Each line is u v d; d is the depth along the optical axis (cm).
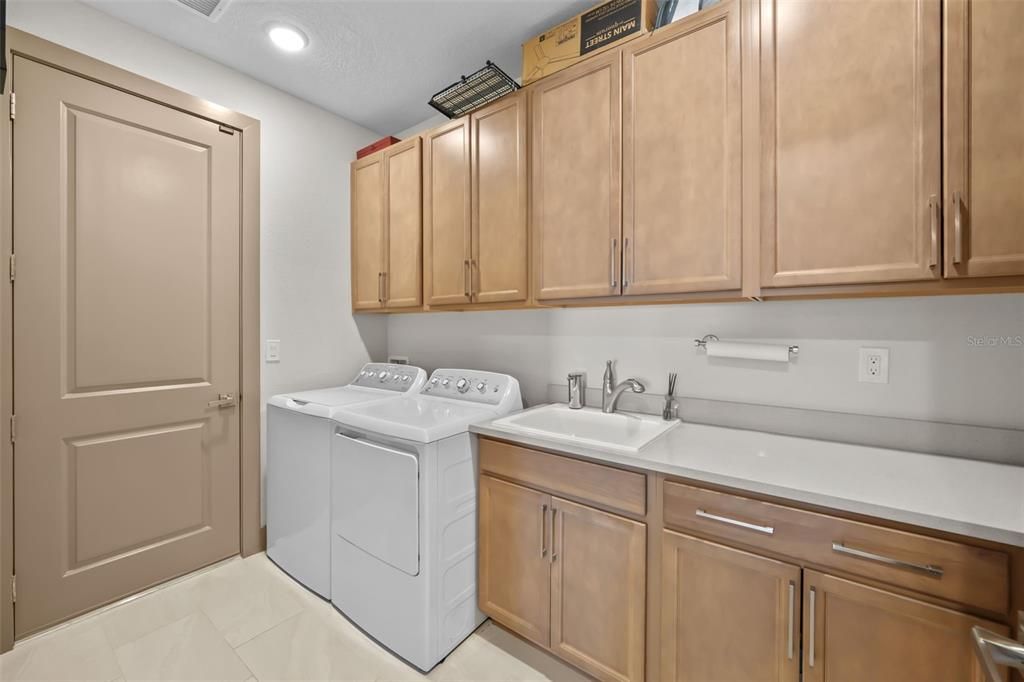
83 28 168
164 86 188
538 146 173
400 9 171
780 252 123
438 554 152
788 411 151
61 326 165
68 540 168
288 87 227
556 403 208
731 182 131
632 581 128
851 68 113
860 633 96
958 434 125
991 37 98
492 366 236
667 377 178
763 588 107
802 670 103
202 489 204
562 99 166
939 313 128
